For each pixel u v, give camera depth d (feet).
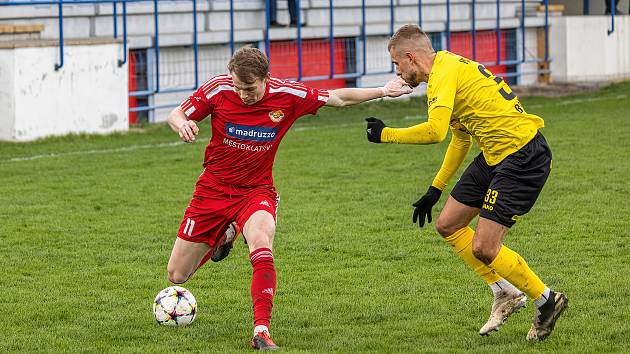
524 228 83.66
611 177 106.42
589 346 51.98
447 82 52.19
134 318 59.67
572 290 64.13
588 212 89.45
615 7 229.25
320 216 90.94
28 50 137.49
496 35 211.20
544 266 71.10
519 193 52.44
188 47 171.42
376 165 119.34
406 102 188.75
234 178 55.93
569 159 118.62
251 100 53.72
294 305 62.39
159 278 70.18
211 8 175.01
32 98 138.72
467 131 54.54
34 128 139.33
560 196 96.99
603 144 130.00
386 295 64.49
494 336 54.60
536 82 217.97
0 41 142.41
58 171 117.29
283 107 55.06
